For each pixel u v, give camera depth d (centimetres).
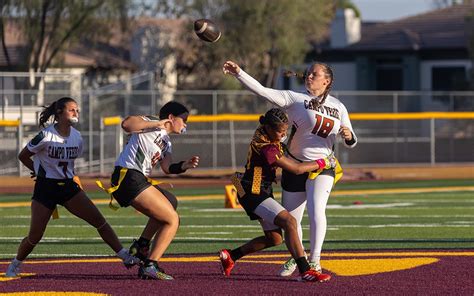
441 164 8050
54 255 2939
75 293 2131
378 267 2523
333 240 3281
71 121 2400
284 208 2342
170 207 2330
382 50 11331
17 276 2406
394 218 4084
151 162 2341
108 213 4453
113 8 9631
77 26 9525
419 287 2209
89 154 7119
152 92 7400
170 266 2602
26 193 5806
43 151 2406
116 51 11725
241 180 2292
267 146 2252
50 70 10062
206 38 2309
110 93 7381
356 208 4575
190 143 7481
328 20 11031
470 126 8269
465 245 3116
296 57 10594
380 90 11606
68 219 4175
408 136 8131
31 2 9238
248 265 2605
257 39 10356
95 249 3109
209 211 4512
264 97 2339
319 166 2295
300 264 2252
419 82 11300
